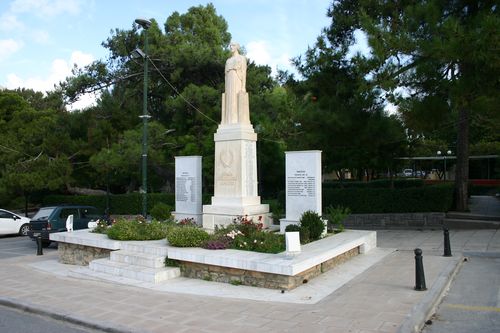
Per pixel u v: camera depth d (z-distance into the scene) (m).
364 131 17.25
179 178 16.80
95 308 8.16
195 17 30.16
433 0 14.05
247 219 12.75
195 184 16.27
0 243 20.44
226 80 15.45
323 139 18.19
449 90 14.23
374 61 14.84
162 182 33.25
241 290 9.17
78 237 13.43
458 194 19.97
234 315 7.41
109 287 9.92
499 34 11.42
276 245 10.55
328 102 17.66
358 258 12.21
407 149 21.34
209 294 8.95
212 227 14.59
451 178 44.28
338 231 13.89
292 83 19.97
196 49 27.44
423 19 14.05
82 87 31.42
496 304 7.90
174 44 29.02
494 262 11.71
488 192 31.59
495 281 9.60
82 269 11.95
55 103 33.38
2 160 26.52
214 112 26.69
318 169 13.42
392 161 21.19
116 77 30.86
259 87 28.38
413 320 6.70
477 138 36.59
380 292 8.54
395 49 13.92
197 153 26.25
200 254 10.19
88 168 29.58
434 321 7.08
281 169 28.36
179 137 27.50
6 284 10.73
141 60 29.05
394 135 17.45
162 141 26.89
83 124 29.50
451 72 15.04
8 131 30.05
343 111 17.17
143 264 11.05
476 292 8.76
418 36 14.09
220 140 15.05
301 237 11.84
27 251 17.58
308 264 9.46
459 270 10.85
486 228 17.38
